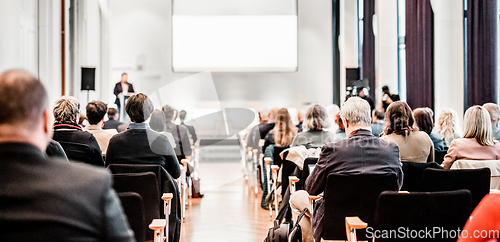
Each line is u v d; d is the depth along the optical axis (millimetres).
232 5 11648
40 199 854
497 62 5043
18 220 832
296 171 3342
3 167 868
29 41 6023
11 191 850
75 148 2557
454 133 3779
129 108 2438
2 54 4523
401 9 8320
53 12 6551
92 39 9352
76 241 855
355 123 2246
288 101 11766
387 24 8289
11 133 895
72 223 854
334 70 11680
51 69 6504
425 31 6516
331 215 2082
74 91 8156
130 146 2412
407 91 7172
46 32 6445
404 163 2541
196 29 11633
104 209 893
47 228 838
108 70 10969
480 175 2174
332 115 6156
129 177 2102
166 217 2273
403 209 1653
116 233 906
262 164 4574
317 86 11805
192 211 4305
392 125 2828
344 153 2162
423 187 2250
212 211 4309
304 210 2494
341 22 10883
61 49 7074
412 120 2824
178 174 2508
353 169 2141
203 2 11625
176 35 11609
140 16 11562
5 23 4570
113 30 11500
